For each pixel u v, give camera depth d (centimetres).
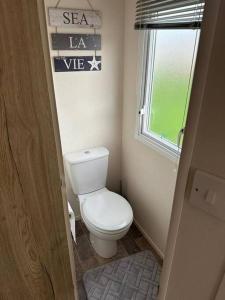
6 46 40
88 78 175
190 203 56
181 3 116
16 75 42
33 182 53
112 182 229
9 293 64
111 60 177
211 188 50
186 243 61
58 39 155
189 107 50
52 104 49
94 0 156
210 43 42
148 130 179
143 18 143
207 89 45
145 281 163
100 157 188
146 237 199
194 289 63
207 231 54
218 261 54
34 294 68
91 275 167
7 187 50
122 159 219
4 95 43
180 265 66
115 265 175
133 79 173
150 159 172
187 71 130
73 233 152
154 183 173
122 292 156
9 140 46
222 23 39
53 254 65
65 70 166
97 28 163
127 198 224
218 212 50
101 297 153
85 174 187
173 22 123
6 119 45
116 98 192
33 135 48
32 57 42
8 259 59
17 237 57
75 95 176
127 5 162
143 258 181
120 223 157
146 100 170
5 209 52
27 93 44
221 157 46
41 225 59
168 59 144
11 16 38
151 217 187
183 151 55
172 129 152
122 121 203
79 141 194
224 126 44
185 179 56
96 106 188
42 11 42
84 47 164
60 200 59
